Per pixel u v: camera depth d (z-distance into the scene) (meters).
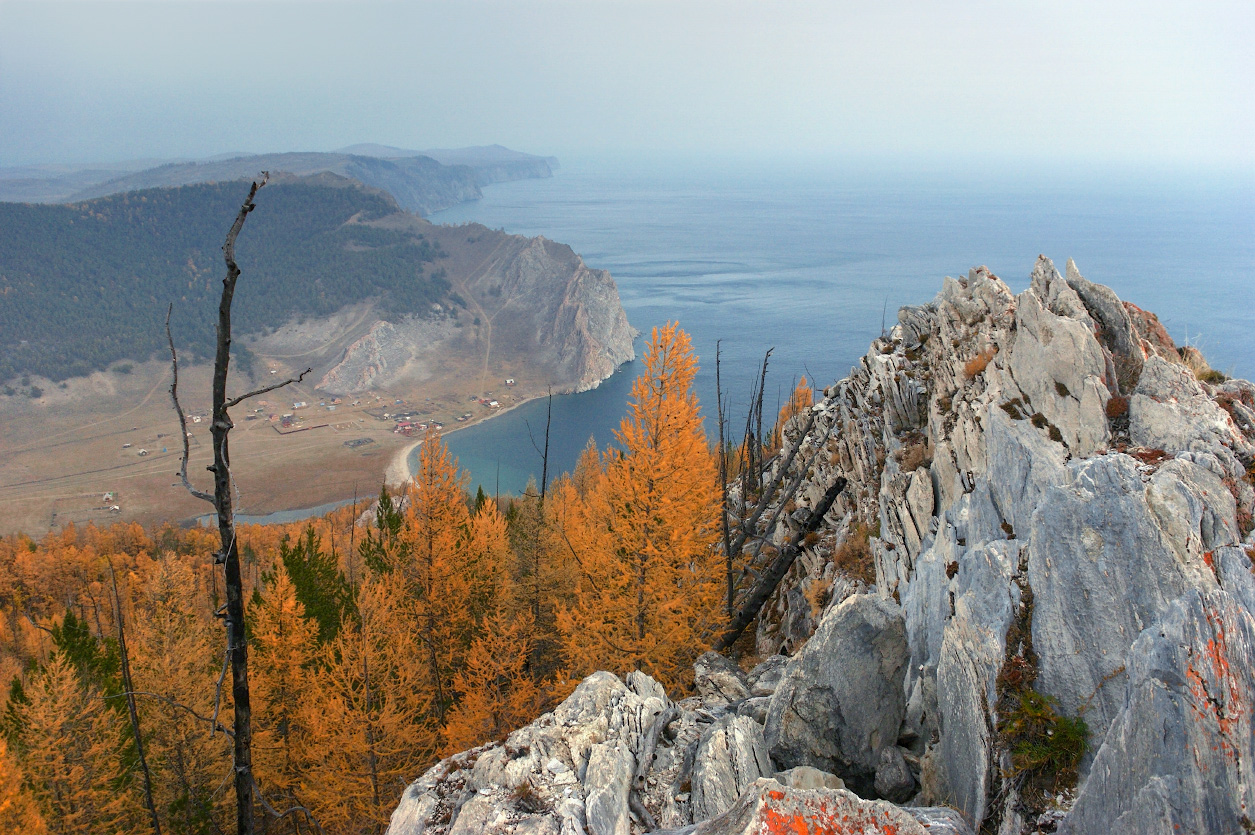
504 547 45.12
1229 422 9.71
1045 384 11.91
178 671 32.09
